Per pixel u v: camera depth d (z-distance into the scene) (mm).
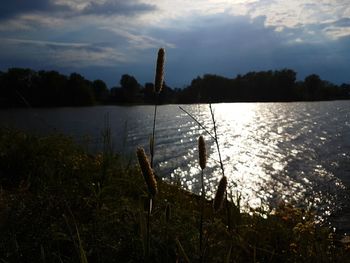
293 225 4754
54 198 4609
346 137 41062
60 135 8766
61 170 6496
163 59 2645
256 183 21812
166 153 30281
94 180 6086
